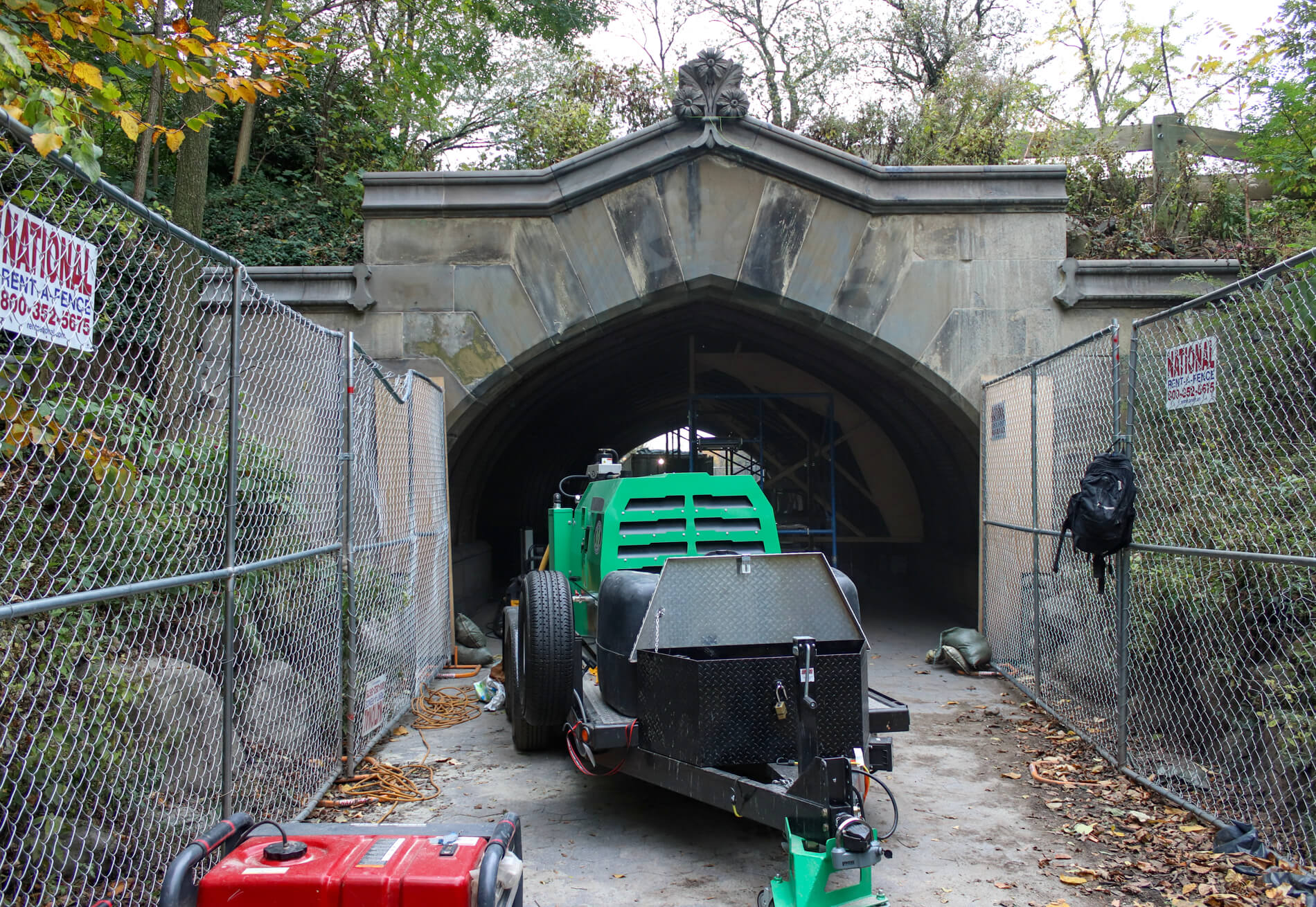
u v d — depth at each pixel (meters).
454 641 9.24
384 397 6.43
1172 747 5.26
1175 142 11.78
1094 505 5.04
